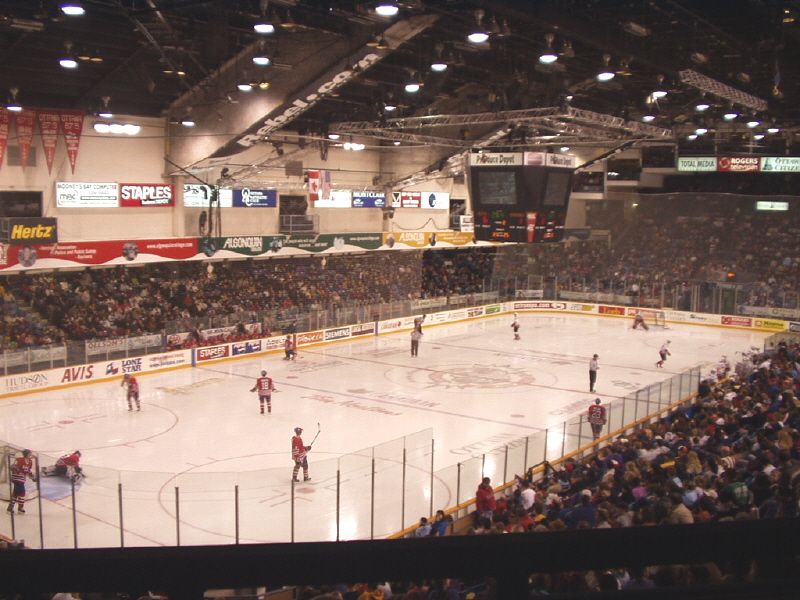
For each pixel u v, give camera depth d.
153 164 37.91
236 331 40.28
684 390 27.69
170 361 37.00
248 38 30.73
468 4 23.50
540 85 36.03
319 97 31.72
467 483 19.67
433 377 36.28
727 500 11.23
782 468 11.99
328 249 47.12
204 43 27.47
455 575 1.63
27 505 18.89
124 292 39.81
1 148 32.62
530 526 12.03
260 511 18.22
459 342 45.97
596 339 47.16
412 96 38.03
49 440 25.67
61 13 22.03
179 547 1.60
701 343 45.66
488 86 36.78
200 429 27.25
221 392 32.88
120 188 36.78
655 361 40.28
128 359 35.16
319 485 19.41
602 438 22.84
